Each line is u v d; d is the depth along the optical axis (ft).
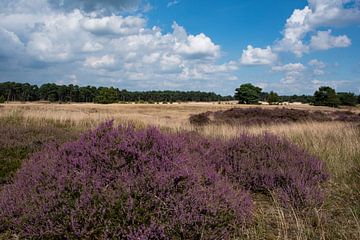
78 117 52.11
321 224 11.51
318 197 13.56
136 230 9.75
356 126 39.63
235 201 11.66
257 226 11.63
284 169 16.29
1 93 362.74
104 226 9.84
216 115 70.90
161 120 61.36
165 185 10.92
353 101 262.06
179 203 10.37
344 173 17.94
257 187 15.89
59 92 393.09
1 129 29.17
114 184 10.96
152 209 10.53
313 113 76.69
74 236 9.66
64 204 10.48
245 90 357.20
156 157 12.71
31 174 12.80
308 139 28.45
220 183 12.63
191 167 12.85
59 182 11.25
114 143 13.03
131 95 430.61
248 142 19.77
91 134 14.12
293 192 13.96
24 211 10.76
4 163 19.95
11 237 10.76
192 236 9.75
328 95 249.55
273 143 19.75
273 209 13.17
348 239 10.52
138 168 12.15
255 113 69.26
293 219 12.27
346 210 12.93
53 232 9.75
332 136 30.32
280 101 372.38
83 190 10.61
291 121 60.18
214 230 10.11
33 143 25.12
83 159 12.39
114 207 10.18
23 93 375.66
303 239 10.48
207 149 19.54
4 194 12.17
